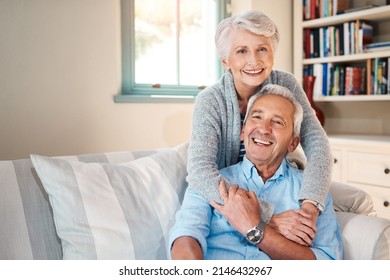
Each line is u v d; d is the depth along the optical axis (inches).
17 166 50.8
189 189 50.9
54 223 49.4
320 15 115.5
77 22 80.7
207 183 47.4
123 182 50.9
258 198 50.0
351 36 110.3
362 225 49.0
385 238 46.9
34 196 49.8
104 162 57.1
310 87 115.4
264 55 52.1
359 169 101.2
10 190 48.7
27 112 75.5
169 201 53.1
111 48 85.8
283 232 45.2
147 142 92.7
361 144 99.7
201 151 50.6
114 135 87.1
